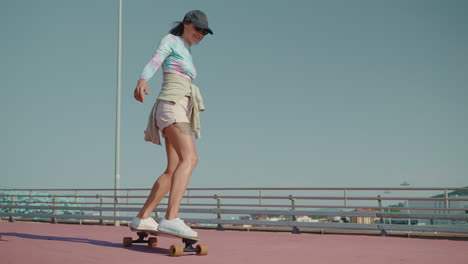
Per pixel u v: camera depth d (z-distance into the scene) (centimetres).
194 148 443
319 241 720
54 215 1375
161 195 460
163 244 548
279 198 1062
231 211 1112
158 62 434
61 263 336
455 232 814
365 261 419
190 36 465
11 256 359
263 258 426
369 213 944
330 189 1011
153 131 456
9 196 1570
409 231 864
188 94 446
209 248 535
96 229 980
